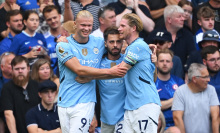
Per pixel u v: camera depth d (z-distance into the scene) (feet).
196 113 94.79
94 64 79.87
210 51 102.58
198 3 130.31
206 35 109.81
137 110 78.28
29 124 91.30
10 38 111.86
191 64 96.32
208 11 116.16
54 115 92.58
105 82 81.20
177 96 95.45
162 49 99.86
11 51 107.55
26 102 96.27
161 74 99.40
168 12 111.75
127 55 77.20
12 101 95.91
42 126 91.56
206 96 95.40
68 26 95.55
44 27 112.47
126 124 79.87
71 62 77.92
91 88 79.71
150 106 77.92
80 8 117.50
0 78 102.58
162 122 87.45
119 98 81.46
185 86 96.02
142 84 78.23
